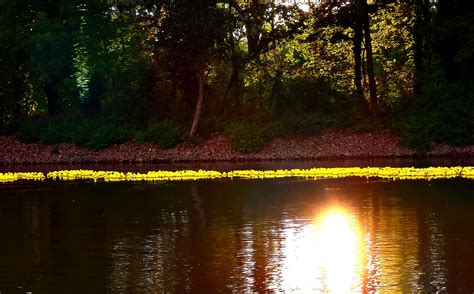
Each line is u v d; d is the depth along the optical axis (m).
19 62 46.12
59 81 48.59
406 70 41.62
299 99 41.59
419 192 19.28
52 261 11.39
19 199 20.38
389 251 11.52
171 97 42.50
